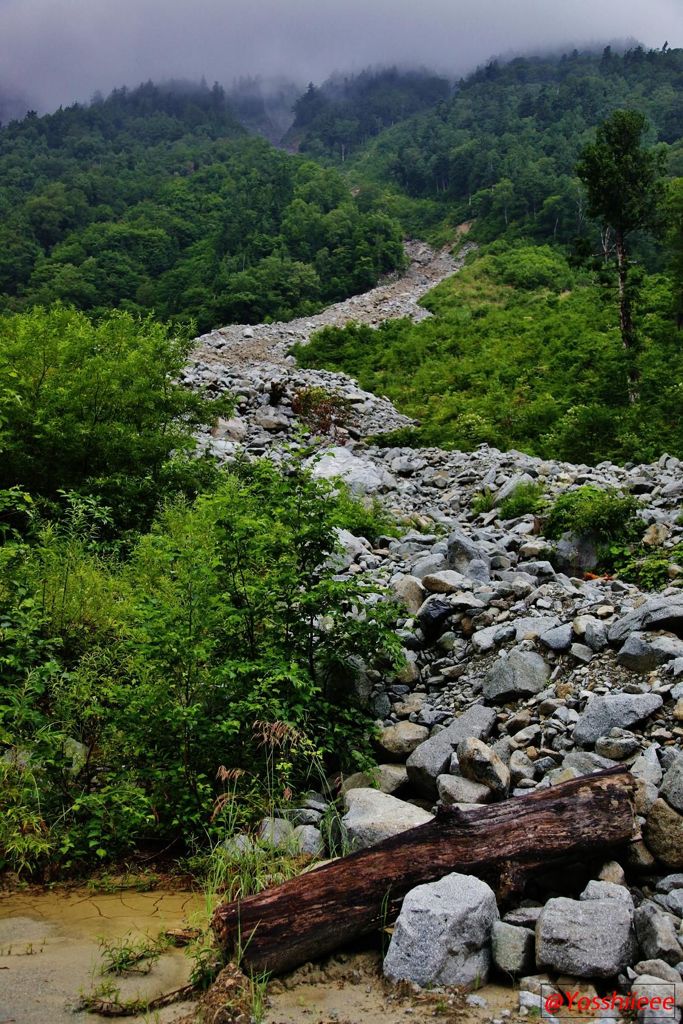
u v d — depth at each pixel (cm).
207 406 1354
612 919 372
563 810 425
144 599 633
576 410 2183
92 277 9219
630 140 2697
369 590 669
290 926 388
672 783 448
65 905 467
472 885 393
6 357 1077
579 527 1037
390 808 516
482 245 10069
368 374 3694
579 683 627
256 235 9531
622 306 2812
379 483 1556
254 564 648
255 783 556
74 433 1053
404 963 373
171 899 473
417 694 707
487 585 833
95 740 570
